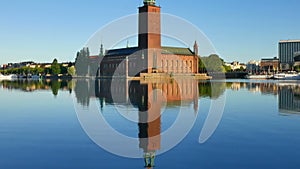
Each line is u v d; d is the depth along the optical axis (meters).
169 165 13.20
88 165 13.21
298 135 18.27
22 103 37.25
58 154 14.82
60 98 43.91
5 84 95.81
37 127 21.36
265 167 12.79
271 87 73.25
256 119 24.20
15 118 25.33
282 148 15.52
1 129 20.64
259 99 41.03
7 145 16.42
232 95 48.06
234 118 24.81
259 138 17.62
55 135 18.83
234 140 17.28
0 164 13.36
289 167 12.76
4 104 36.22
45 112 29.00
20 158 14.17
